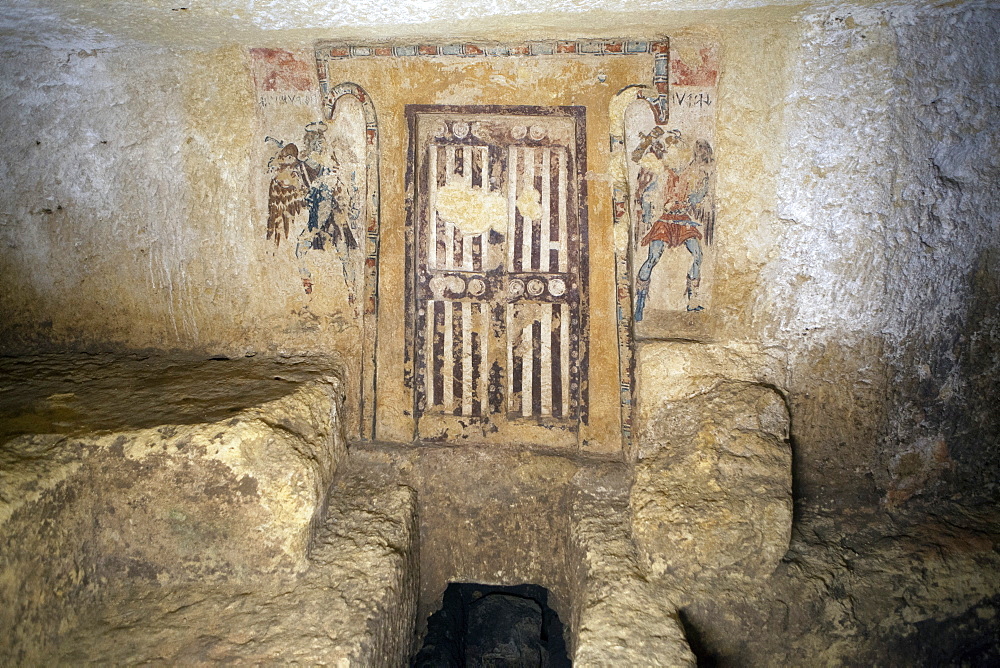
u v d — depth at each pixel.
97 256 3.18
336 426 2.97
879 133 2.81
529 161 3.04
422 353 3.14
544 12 2.62
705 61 2.88
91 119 3.09
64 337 3.23
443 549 3.11
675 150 2.96
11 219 3.16
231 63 3.02
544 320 3.09
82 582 2.29
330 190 3.09
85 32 2.82
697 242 2.99
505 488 3.07
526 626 3.32
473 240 3.08
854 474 3.00
